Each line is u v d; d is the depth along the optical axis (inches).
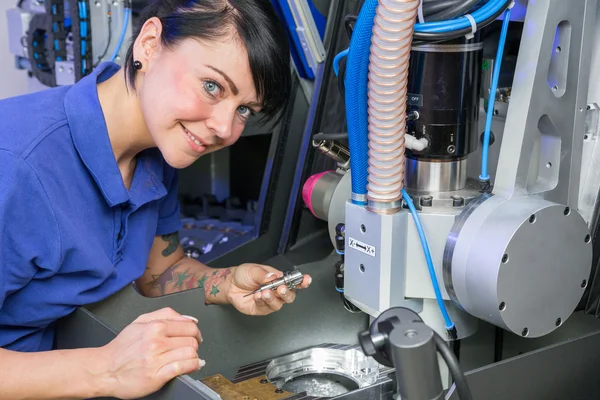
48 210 50.6
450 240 49.1
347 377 61.6
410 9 42.9
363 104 48.0
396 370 35.7
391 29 43.4
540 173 55.5
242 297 61.3
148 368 44.9
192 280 65.9
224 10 47.5
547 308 49.7
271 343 64.7
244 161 106.7
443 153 51.1
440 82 49.6
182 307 61.0
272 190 88.0
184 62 48.5
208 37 47.5
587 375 54.5
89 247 54.1
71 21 87.1
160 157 61.7
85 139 53.1
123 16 83.0
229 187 109.4
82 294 55.6
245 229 100.9
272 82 49.6
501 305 47.3
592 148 57.2
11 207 48.7
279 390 56.1
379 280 50.1
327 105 84.2
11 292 52.0
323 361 63.6
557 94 52.6
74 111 52.9
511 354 63.8
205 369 62.2
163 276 68.5
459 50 49.2
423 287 50.8
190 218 105.9
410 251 50.3
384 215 48.7
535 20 49.3
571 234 49.3
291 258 87.4
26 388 46.4
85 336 54.4
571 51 51.5
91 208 55.5
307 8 80.4
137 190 58.7
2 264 49.3
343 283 55.9
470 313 50.9
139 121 54.2
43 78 93.4
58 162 52.2
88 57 84.2
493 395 49.2
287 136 86.6
